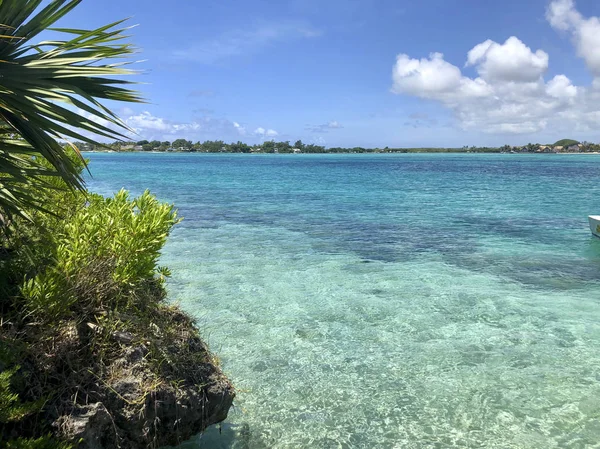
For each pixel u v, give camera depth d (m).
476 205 23.05
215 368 4.17
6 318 3.50
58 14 3.32
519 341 6.49
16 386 3.01
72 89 3.05
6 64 2.97
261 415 4.58
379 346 6.25
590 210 21.16
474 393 5.10
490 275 9.86
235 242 12.93
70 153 6.52
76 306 3.80
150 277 4.82
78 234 4.27
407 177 49.56
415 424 4.51
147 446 3.44
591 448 4.18
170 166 74.56
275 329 6.74
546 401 4.96
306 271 9.95
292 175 51.91
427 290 8.75
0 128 3.49
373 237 14.08
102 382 3.37
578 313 7.62
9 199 3.47
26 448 2.57
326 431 4.36
